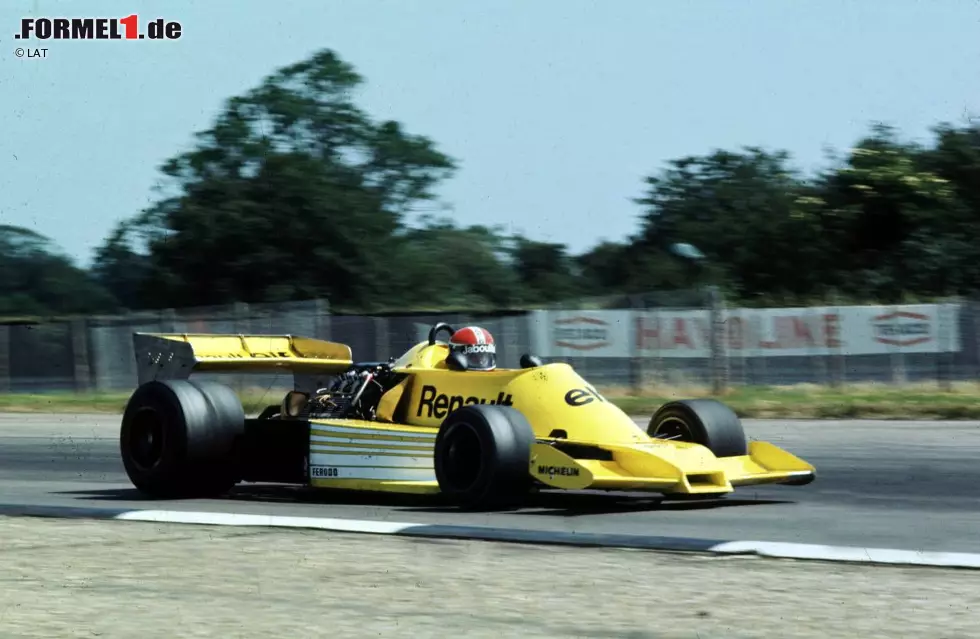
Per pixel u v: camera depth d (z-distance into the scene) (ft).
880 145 407.64
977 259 354.13
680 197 415.85
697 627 60.64
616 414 102.78
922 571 74.33
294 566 77.25
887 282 354.33
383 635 59.31
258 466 115.14
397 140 424.87
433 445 104.78
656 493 114.52
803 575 73.10
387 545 84.79
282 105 411.75
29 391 299.38
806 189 406.41
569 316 256.11
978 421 194.70
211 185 400.47
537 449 97.60
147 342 119.85
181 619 62.69
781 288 378.12
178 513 100.99
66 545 86.38
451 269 423.64
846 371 251.19
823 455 148.36
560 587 70.18
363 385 115.55
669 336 248.73
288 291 386.52
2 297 413.80
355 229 397.80
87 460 156.97
